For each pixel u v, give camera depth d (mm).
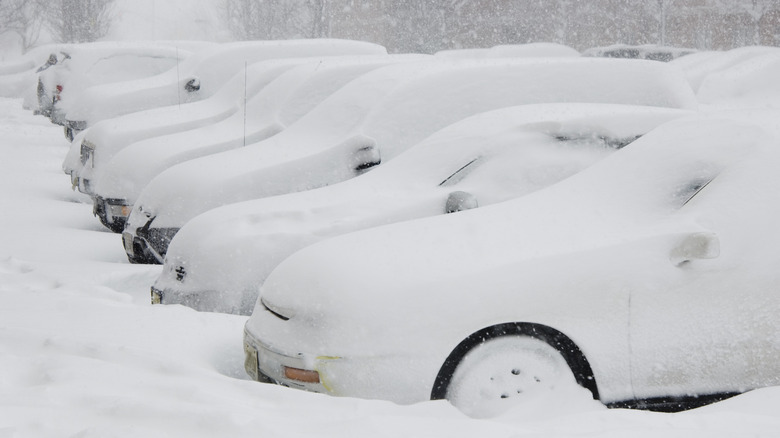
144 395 5703
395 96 11922
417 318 6180
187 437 4816
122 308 9000
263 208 9602
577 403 6121
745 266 6410
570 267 6348
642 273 6352
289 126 14258
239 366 7637
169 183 11672
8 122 30703
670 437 4910
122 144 16203
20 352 6918
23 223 15297
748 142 7090
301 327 6414
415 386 6129
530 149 9586
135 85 21766
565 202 7219
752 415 5488
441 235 6848
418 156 10164
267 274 8883
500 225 6914
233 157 12141
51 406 5336
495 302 6211
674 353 6328
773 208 6594
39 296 9562
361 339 6168
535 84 11961
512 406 6133
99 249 13391
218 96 18203
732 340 6375
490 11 54062
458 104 11875
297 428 5039
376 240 6977
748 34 48156
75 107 21375
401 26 55750
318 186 11500
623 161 7539
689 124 7688
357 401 5660
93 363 6367
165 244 11398
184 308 8883
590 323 6262
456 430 5043
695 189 7008
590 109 10391
